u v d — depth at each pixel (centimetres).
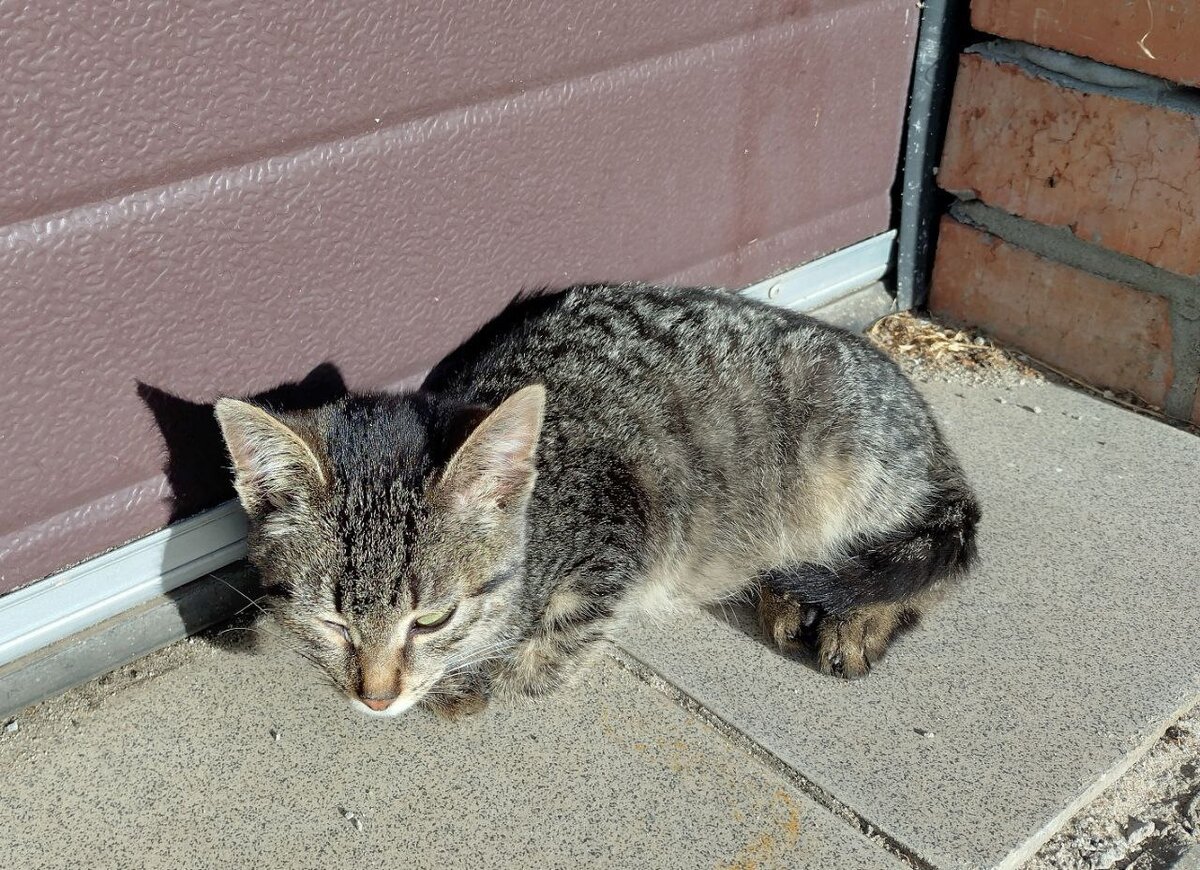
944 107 68
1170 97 60
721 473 53
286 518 44
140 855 42
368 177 49
